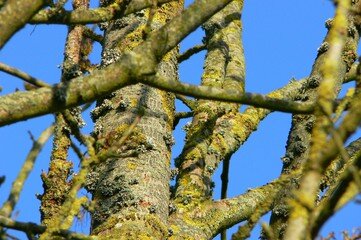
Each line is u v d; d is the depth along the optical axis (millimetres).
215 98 8125
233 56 13664
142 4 9258
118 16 9141
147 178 11203
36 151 7695
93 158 8344
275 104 8117
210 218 11422
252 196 11805
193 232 11148
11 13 7395
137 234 10602
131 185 11109
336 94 12352
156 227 10820
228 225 11516
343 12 6426
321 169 6070
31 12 7438
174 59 12898
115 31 12828
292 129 12555
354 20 12859
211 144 12438
